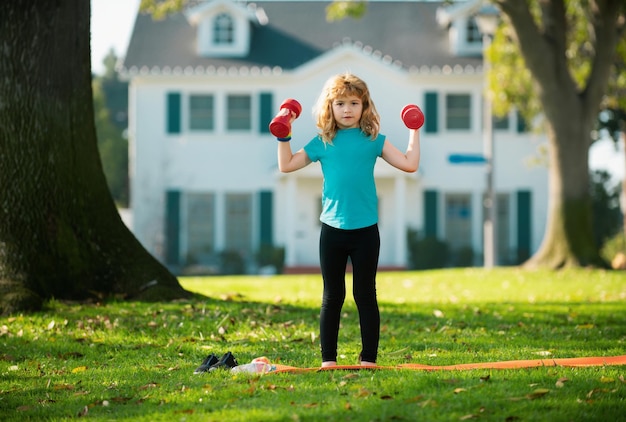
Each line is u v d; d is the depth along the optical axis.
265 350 6.52
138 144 25.22
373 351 5.32
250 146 25.23
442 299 11.92
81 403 4.70
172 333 7.45
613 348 6.73
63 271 8.80
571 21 20.48
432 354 6.23
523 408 4.22
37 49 8.80
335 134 5.22
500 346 6.78
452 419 4.02
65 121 8.96
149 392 4.89
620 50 20.58
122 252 9.27
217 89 25.19
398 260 24.23
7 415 4.48
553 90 17.81
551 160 18.19
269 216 25.20
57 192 8.87
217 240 25.30
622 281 14.93
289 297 11.45
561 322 8.59
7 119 8.73
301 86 25.09
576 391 4.59
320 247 5.26
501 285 14.46
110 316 8.07
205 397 4.62
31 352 6.63
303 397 4.51
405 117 5.22
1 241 8.56
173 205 25.14
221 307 8.67
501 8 17.48
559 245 17.92
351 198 5.16
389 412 4.12
